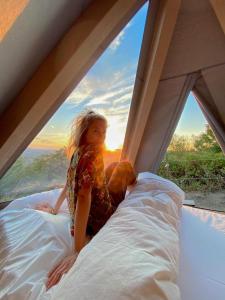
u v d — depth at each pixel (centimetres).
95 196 136
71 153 150
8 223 145
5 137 151
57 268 101
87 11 140
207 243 137
